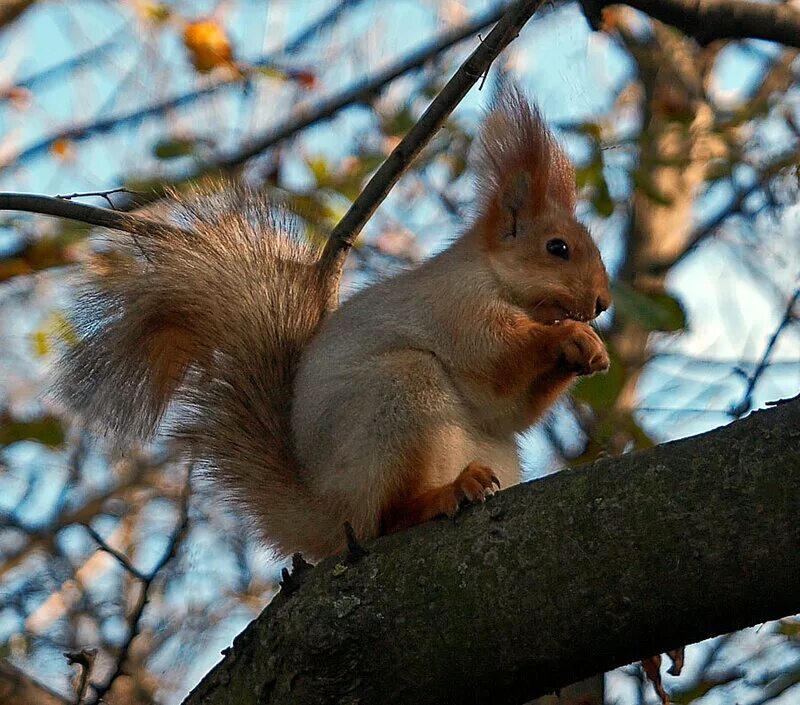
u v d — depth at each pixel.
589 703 8.54
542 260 10.12
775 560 5.72
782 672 11.49
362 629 6.48
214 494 9.38
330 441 8.89
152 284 9.95
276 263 10.12
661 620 5.93
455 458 8.88
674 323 10.84
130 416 9.95
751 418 6.01
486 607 6.26
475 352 9.38
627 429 12.00
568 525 6.14
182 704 7.16
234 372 9.57
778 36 10.59
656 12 10.70
